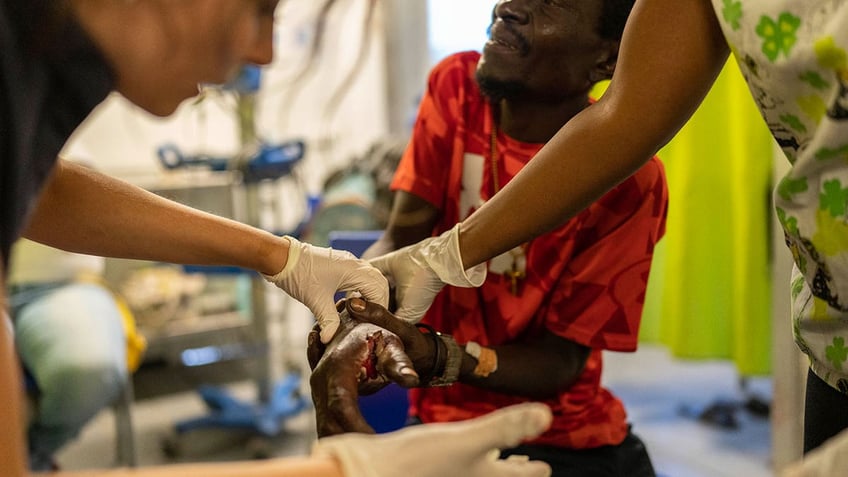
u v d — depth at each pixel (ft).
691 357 7.44
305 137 10.34
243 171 8.26
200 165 8.84
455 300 3.71
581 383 3.76
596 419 3.72
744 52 2.39
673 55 2.59
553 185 2.82
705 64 2.59
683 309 7.40
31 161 2.10
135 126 10.66
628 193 3.44
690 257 7.32
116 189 3.05
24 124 1.97
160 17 2.07
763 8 2.28
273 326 11.41
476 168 3.64
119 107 10.55
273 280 3.21
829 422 2.79
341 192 7.45
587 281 3.48
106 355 6.86
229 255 3.16
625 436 3.86
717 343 7.42
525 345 3.53
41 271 7.68
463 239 3.05
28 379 6.93
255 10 2.21
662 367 10.43
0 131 1.93
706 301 7.37
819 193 2.41
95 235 3.02
